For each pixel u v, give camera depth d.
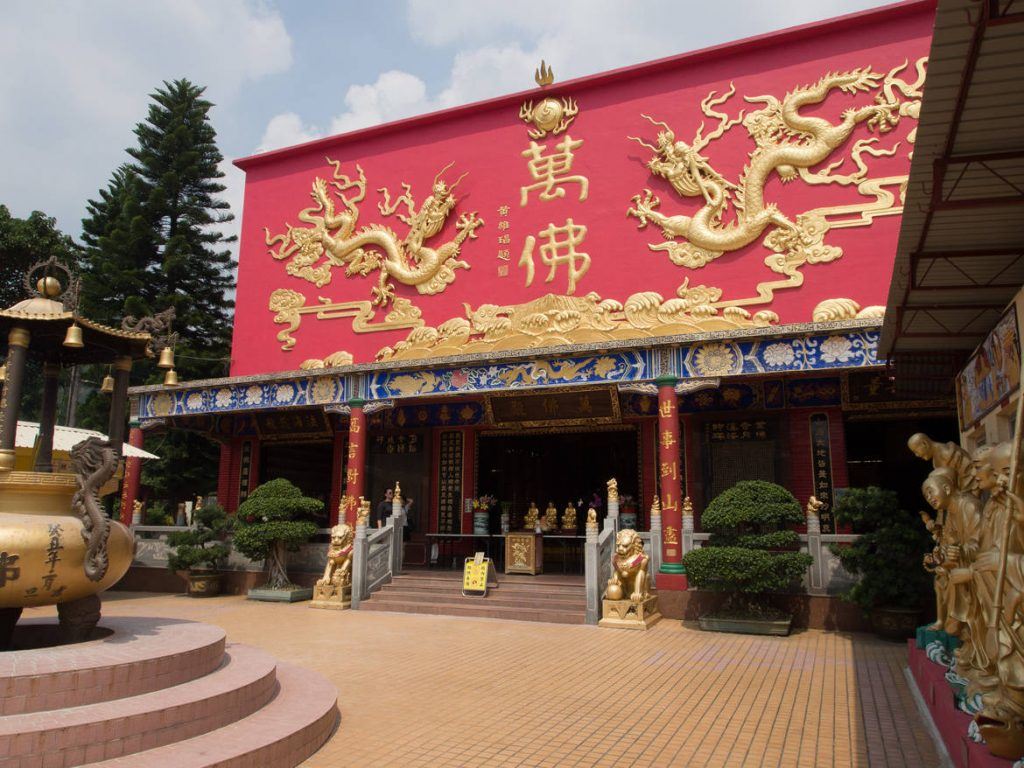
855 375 18.05
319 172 24.19
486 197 21.31
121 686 6.45
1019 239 7.66
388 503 21.70
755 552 13.24
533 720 8.01
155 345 10.18
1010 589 5.50
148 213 35.78
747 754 6.93
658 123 19.47
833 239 17.23
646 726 7.79
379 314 22.22
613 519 16.09
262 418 24.95
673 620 14.95
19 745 5.28
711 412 19.38
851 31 18.05
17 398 8.45
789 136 18.14
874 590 12.54
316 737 7.04
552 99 20.98
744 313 17.53
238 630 13.82
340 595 16.84
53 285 9.11
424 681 9.77
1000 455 6.08
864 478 22.97
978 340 10.67
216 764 5.67
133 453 22.00
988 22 4.75
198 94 37.94
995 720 5.39
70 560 7.53
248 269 24.58
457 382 18.56
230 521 19.91
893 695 9.04
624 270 19.09
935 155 6.35
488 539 21.52
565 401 20.53
